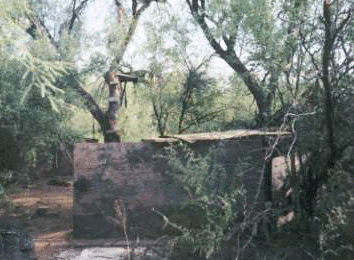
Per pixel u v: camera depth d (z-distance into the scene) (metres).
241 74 9.37
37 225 10.44
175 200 8.56
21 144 14.64
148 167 8.77
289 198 8.32
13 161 15.15
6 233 6.59
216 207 7.94
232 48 10.78
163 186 8.68
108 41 15.63
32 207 12.47
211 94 14.94
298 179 7.92
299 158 7.78
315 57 7.68
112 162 8.87
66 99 14.07
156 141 8.56
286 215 8.08
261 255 7.23
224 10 10.07
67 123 15.63
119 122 17.88
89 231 8.82
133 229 8.69
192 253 7.32
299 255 7.11
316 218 7.10
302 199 7.80
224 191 8.06
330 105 6.92
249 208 8.03
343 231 7.21
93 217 8.84
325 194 7.68
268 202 7.87
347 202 7.44
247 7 8.66
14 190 14.43
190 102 15.18
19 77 12.05
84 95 15.77
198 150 8.48
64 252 8.12
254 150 7.67
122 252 7.91
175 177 8.29
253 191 8.15
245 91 12.34
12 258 6.27
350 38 7.22
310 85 7.62
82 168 8.92
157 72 15.73
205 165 7.80
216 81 14.94
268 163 8.15
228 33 9.66
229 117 14.34
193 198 8.32
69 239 8.84
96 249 8.19
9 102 12.45
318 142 7.47
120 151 8.86
